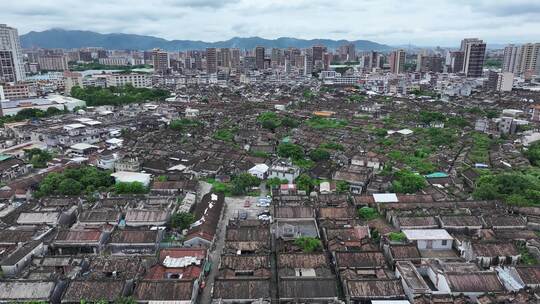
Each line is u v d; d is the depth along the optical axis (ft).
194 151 505.25
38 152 492.54
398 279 212.23
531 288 209.67
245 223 291.99
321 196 344.28
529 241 268.41
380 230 284.82
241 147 540.11
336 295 205.98
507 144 552.82
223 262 233.35
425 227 287.07
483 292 206.28
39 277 217.56
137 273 226.79
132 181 380.37
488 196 343.87
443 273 216.54
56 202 326.24
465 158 478.59
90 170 402.31
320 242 258.98
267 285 209.26
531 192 344.08
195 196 352.28
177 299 201.46
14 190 353.92
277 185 386.52
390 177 396.37
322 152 481.46
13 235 268.00
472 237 273.33
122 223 295.89
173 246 266.16
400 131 638.12
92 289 206.18
